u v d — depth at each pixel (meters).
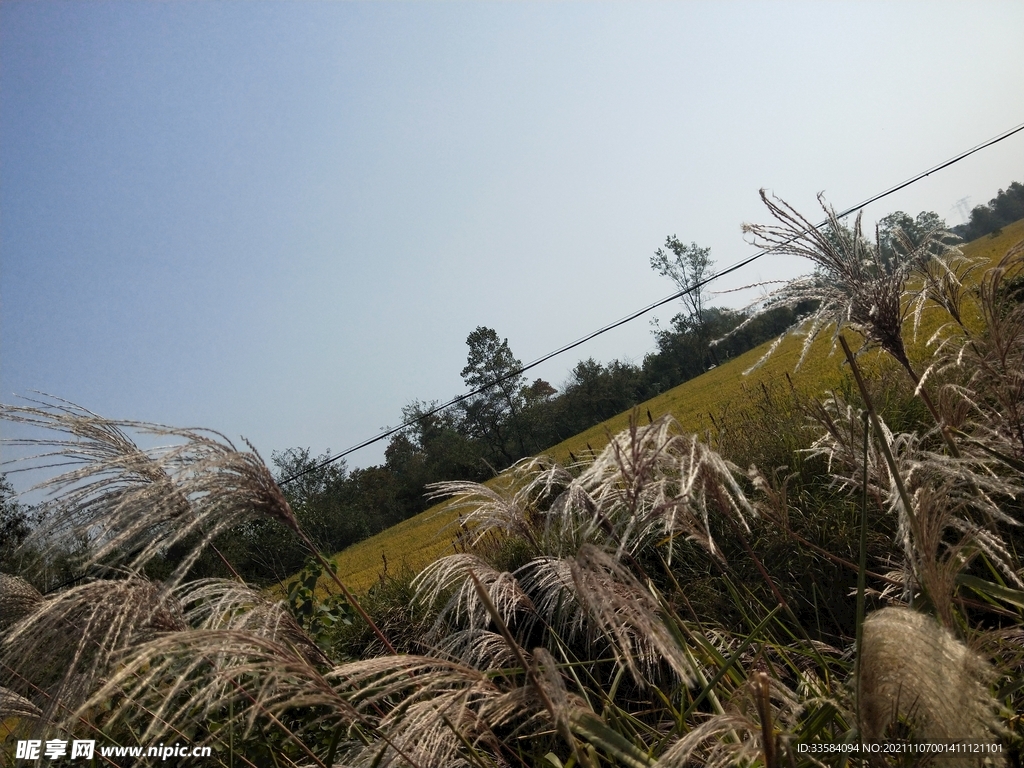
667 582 5.04
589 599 2.04
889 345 3.06
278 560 6.39
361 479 37.00
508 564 5.01
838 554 4.38
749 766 2.05
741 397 11.00
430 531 14.59
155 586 2.69
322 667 2.80
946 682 1.77
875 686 2.01
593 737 2.04
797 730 2.40
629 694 4.06
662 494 2.37
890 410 5.46
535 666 2.04
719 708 2.55
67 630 2.65
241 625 2.63
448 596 5.80
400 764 2.20
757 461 5.82
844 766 2.13
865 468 2.45
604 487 2.47
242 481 2.58
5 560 2.97
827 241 2.87
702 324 43.78
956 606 2.88
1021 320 3.01
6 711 2.92
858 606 2.26
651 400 32.66
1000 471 3.66
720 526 4.95
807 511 4.84
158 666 2.14
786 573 4.54
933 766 1.90
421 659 2.24
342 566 15.76
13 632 2.63
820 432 5.37
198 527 2.54
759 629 2.62
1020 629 2.51
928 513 2.35
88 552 2.60
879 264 2.96
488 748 3.22
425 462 38.41
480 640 2.91
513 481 3.42
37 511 2.71
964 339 3.55
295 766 3.33
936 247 3.32
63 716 2.70
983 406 3.41
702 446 2.45
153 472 2.59
